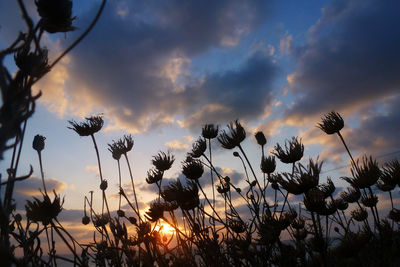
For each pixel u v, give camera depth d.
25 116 0.49
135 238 2.02
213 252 1.88
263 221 2.30
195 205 2.10
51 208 1.15
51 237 1.28
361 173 2.46
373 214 2.34
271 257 2.09
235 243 2.04
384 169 2.56
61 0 0.65
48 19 0.65
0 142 0.44
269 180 2.64
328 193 2.62
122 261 1.81
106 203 2.30
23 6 0.50
